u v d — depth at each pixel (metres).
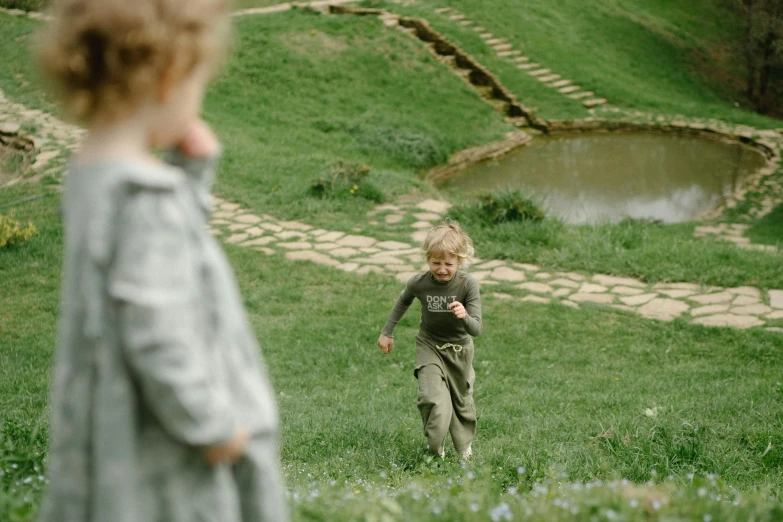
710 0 35.31
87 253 1.26
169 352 1.24
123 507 1.31
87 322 1.27
